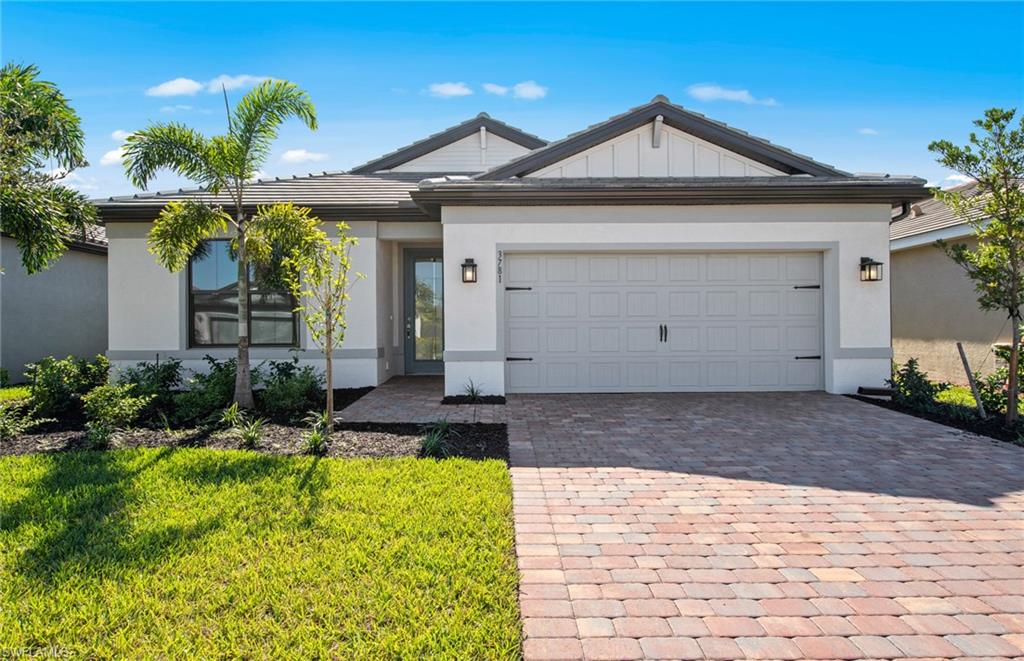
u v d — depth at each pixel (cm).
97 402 707
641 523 407
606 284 957
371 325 1043
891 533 389
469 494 454
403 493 456
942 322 1258
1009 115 680
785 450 603
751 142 958
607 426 714
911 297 1356
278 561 338
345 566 333
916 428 701
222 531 382
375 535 375
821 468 539
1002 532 391
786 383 964
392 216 1028
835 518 416
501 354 923
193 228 770
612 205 930
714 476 515
